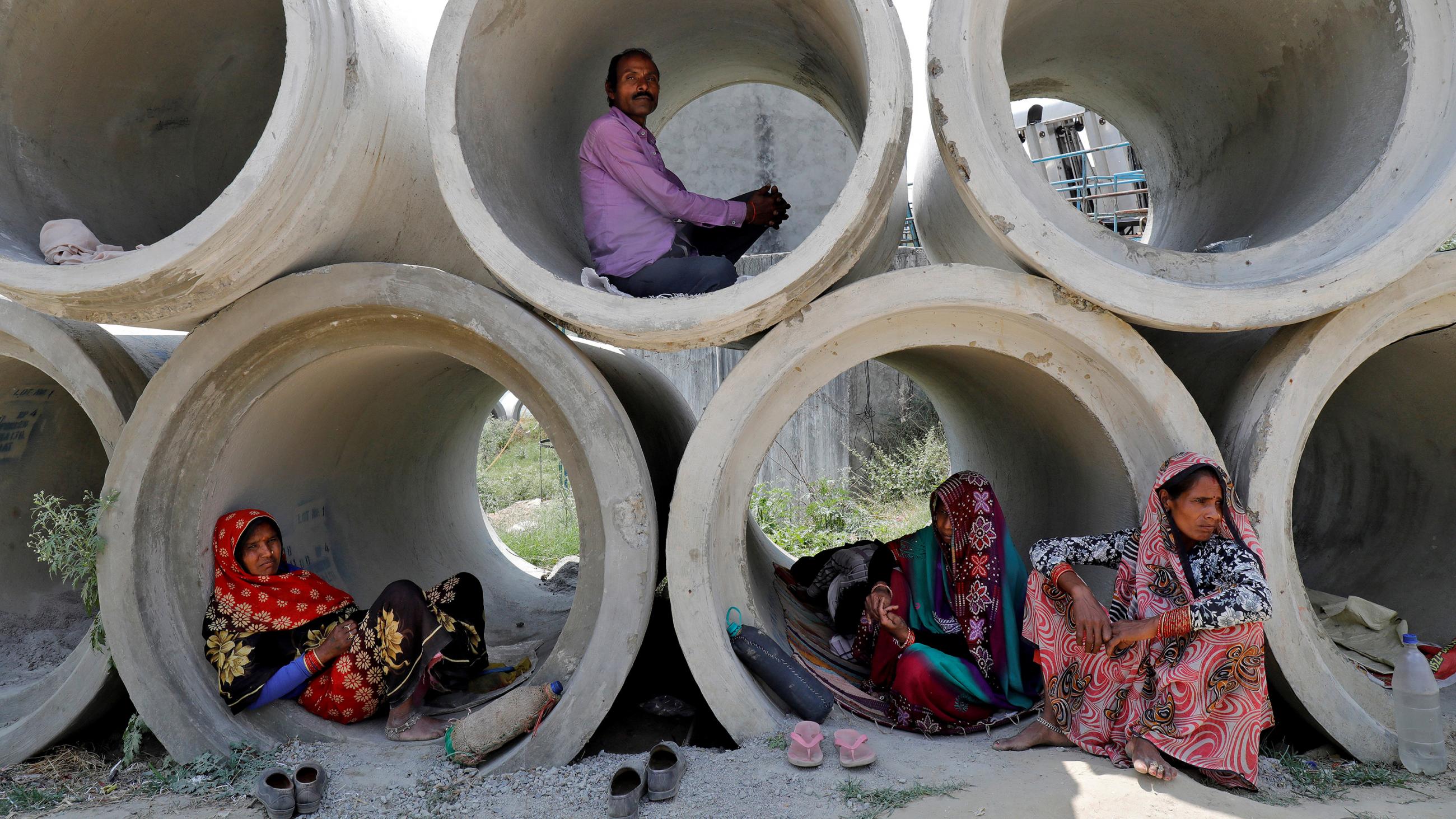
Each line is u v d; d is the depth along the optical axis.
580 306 2.97
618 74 3.84
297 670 3.31
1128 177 8.57
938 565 3.51
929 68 2.93
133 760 3.30
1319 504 4.97
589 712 2.97
